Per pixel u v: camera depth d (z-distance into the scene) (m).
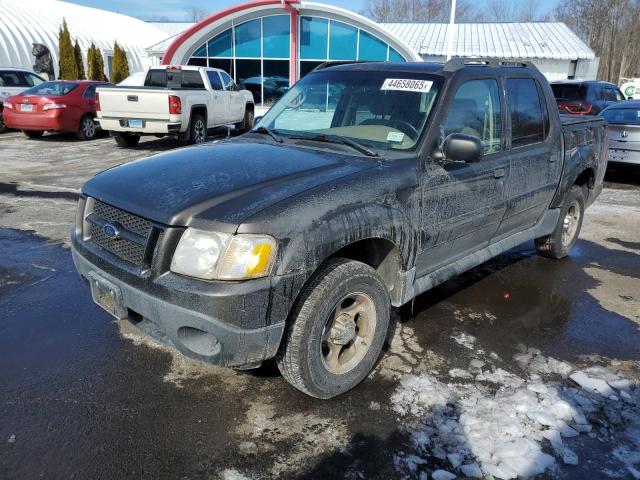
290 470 2.54
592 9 55.03
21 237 5.93
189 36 22.44
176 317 2.56
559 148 4.78
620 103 10.34
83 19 35.22
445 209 3.50
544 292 4.80
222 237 2.50
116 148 13.27
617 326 4.16
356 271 2.92
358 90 3.89
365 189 2.95
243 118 16.59
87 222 3.13
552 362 3.56
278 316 2.60
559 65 27.64
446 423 2.88
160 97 12.14
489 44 28.52
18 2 31.53
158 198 2.75
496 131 4.01
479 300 4.57
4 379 3.21
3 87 15.79
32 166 10.55
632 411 3.03
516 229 4.63
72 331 3.81
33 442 2.68
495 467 2.56
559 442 2.75
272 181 2.83
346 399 3.08
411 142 3.41
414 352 3.64
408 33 31.17
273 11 21.92
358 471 2.54
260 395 3.11
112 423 2.83
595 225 7.19
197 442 2.71
